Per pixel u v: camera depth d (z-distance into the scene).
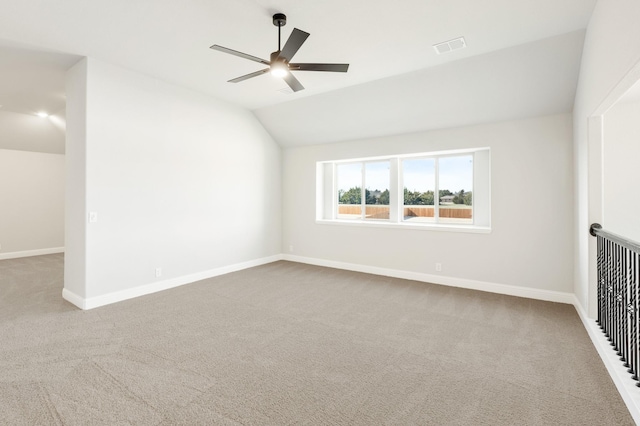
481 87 3.85
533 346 2.75
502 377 2.28
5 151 6.52
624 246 2.10
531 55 3.33
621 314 2.33
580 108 3.32
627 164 3.37
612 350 2.44
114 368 2.37
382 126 4.99
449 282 4.65
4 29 2.98
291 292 4.28
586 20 2.82
